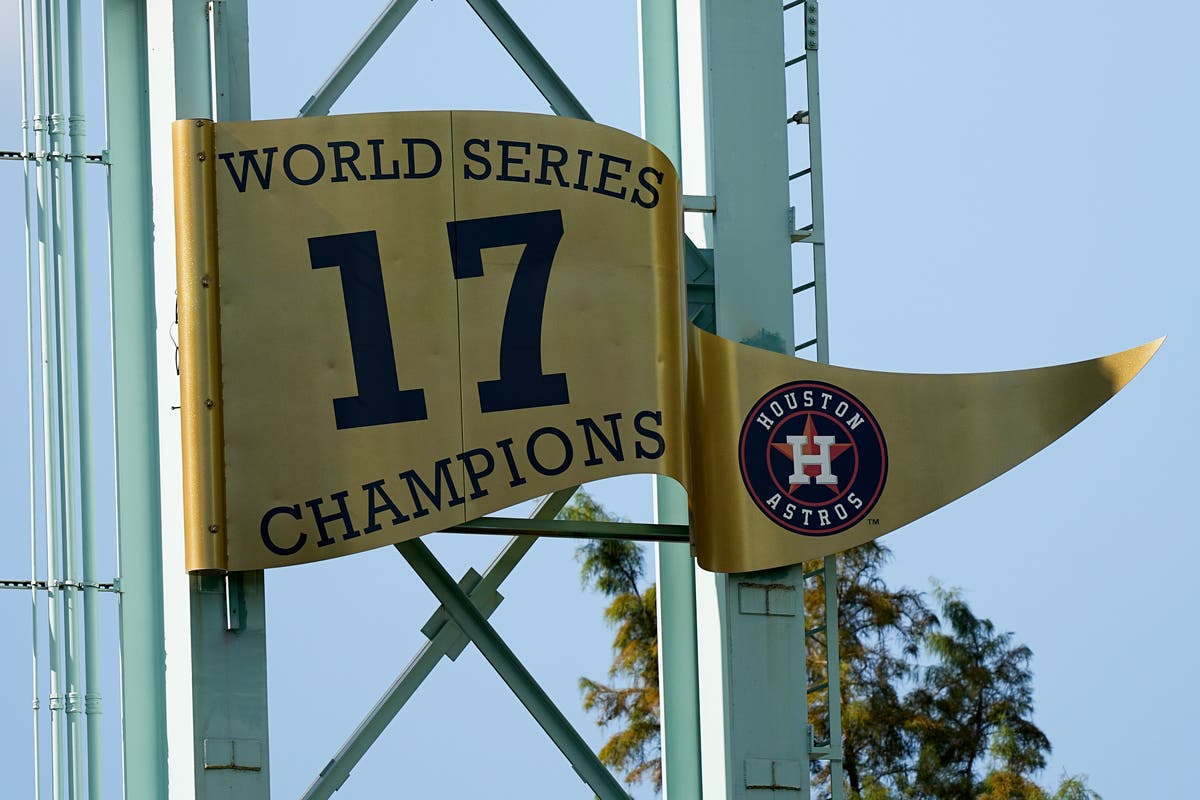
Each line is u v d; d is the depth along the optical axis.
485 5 40.94
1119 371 39.97
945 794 69.88
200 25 38.22
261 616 36.25
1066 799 70.25
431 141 37.72
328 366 36.78
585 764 38.78
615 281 38.00
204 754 35.59
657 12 43.19
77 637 40.84
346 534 36.38
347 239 37.19
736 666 38.28
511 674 38.75
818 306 40.12
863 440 39.16
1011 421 39.59
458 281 37.38
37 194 42.28
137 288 43.69
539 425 37.25
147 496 43.03
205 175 37.00
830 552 38.62
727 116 40.28
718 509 38.47
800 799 38.06
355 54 39.66
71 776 40.34
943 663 71.12
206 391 36.47
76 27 42.78
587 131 38.34
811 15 41.00
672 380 38.03
